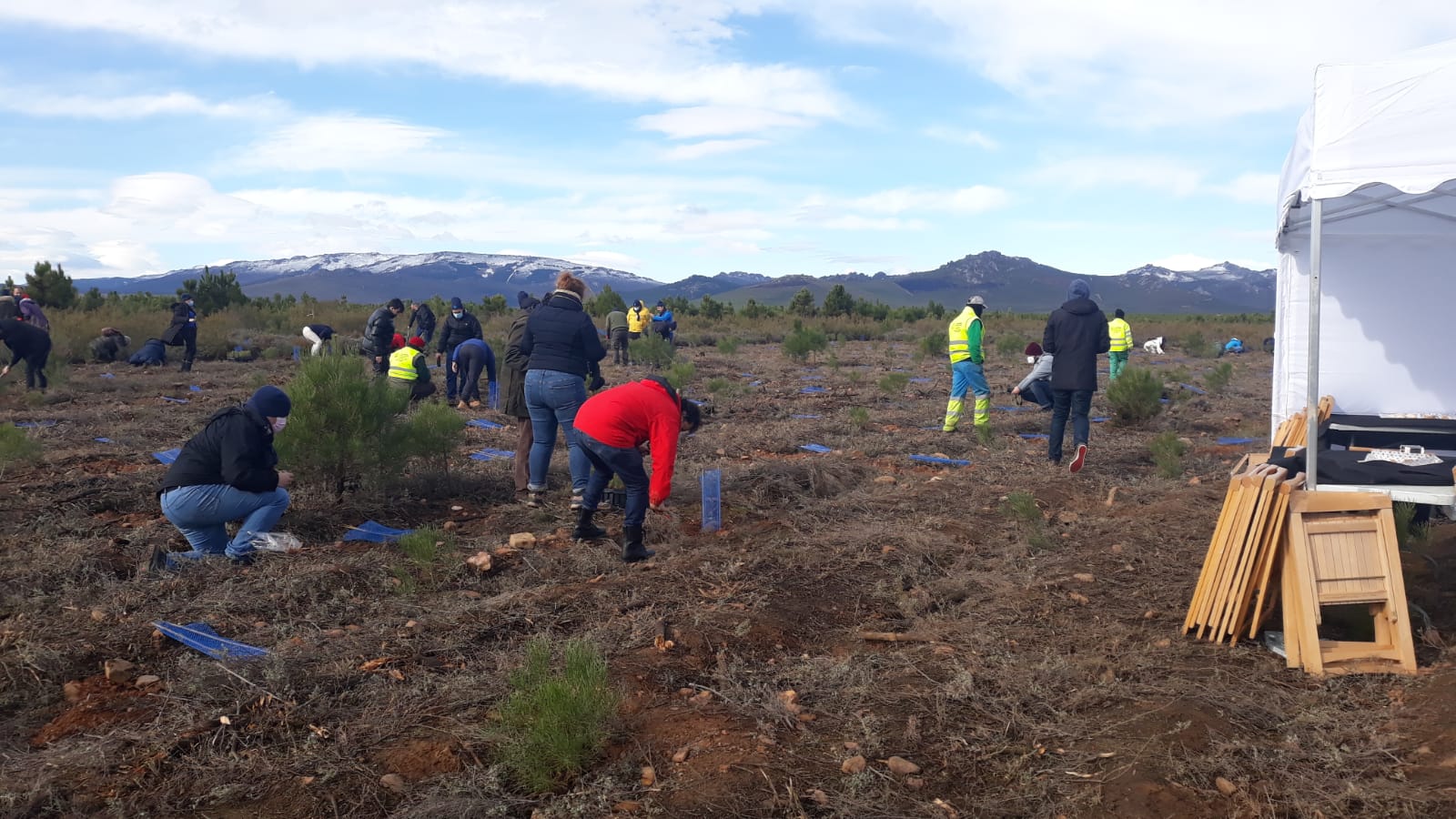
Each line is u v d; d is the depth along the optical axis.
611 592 5.29
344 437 7.30
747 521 7.12
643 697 3.94
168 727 3.59
